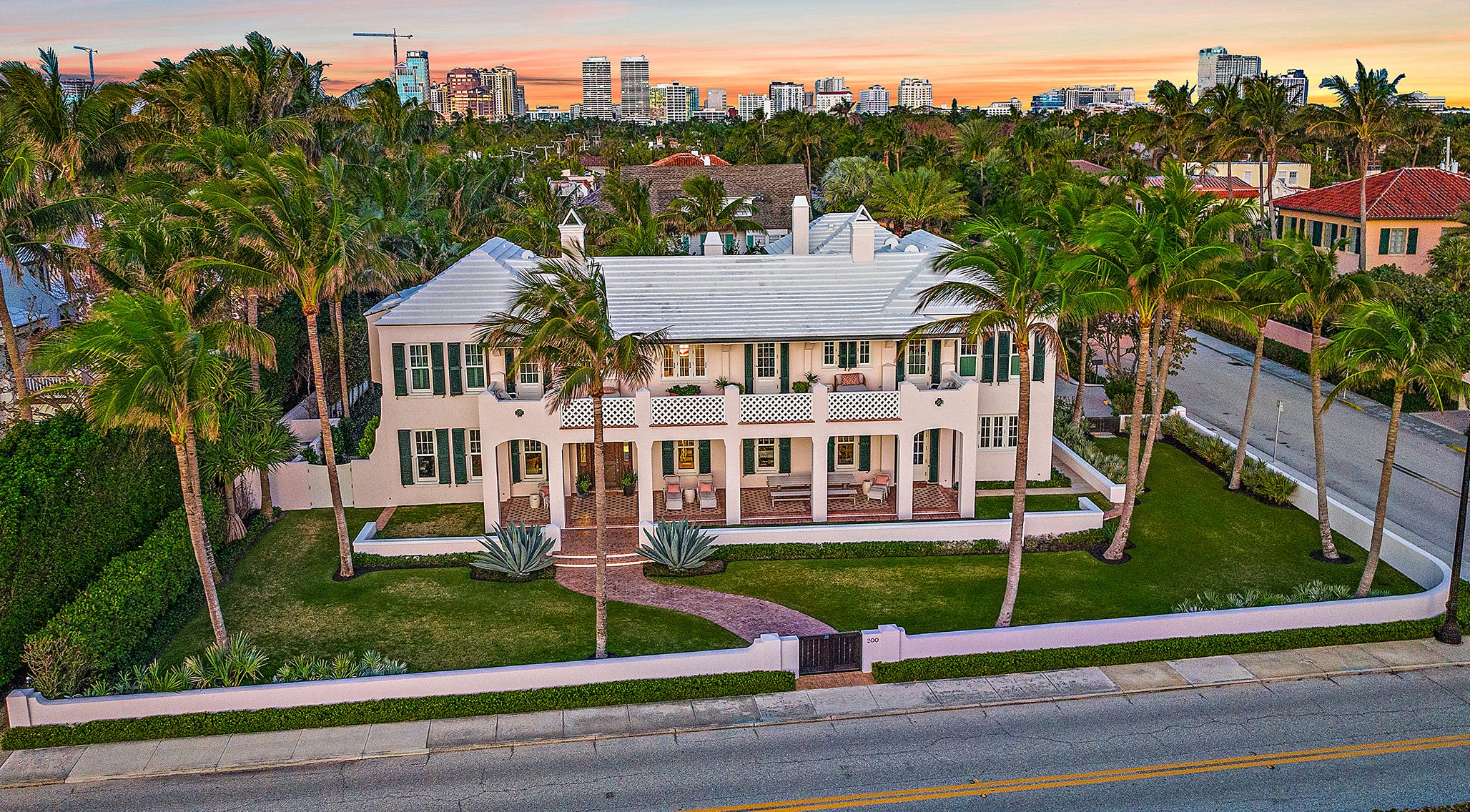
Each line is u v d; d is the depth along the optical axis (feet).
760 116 445.37
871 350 120.26
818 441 112.47
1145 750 73.97
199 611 96.73
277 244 92.68
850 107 537.24
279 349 149.48
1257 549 108.99
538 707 80.23
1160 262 94.73
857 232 122.83
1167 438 145.69
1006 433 125.18
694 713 79.97
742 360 119.14
